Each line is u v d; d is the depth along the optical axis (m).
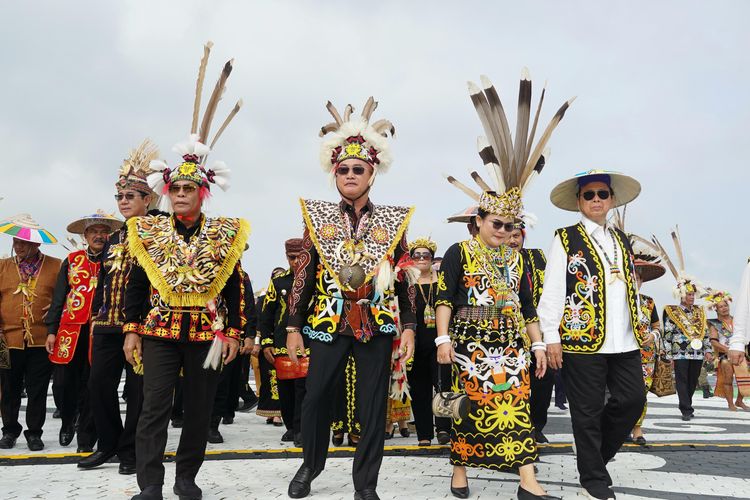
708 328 11.42
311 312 4.07
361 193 4.07
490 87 4.35
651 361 6.95
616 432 4.29
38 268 6.25
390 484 4.32
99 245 5.95
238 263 3.98
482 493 4.08
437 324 4.10
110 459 5.24
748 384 4.82
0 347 5.88
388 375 3.95
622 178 4.54
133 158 5.18
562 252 4.35
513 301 4.09
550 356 4.20
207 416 3.84
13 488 4.10
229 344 3.86
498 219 4.12
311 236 3.99
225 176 4.13
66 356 5.77
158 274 3.73
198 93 4.22
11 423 6.01
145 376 3.73
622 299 4.23
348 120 4.65
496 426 3.90
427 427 6.02
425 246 6.33
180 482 3.78
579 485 4.38
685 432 7.84
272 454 5.46
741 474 4.86
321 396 3.92
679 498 4.00
